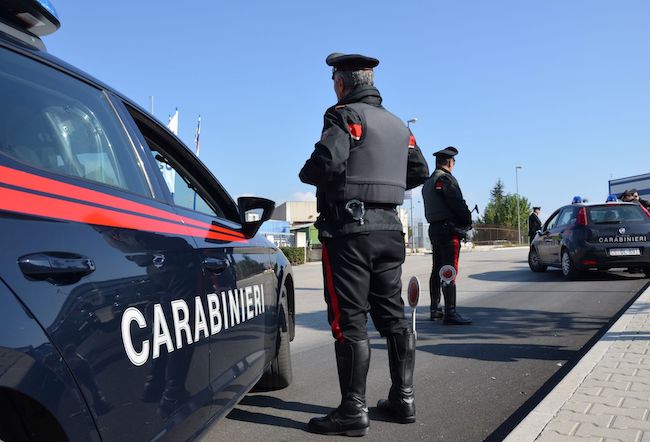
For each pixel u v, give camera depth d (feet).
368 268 11.01
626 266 34.91
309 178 10.48
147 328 6.76
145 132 9.48
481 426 11.64
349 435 11.03
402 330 11.66
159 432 6.88
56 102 6.99
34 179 5.88
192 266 8.20
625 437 9.87
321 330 22.95
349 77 11.42
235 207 12.05
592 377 13.25
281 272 13.30
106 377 5.93
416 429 11.50
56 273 5.47
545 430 10.25
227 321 9.25
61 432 5.33
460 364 16.37
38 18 7.17
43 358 5.10
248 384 10.23
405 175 11.68
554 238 39.34
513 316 24.11
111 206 6.89
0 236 5.07
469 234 22.90
